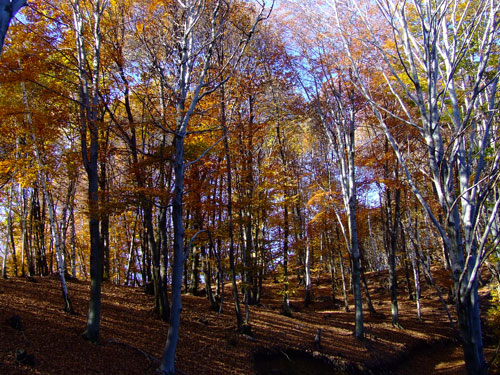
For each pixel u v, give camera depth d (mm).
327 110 17250
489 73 5711
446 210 4305
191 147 12203
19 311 10375
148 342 10570
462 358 14820
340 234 24125
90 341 9375
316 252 26281
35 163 11891
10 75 8336
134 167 10734
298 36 14602
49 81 10383
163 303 13000
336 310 22828
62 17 9930
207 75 12727
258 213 16672
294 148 24391
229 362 10883
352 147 16172
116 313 12344
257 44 15352
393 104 13914
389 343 15711
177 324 7703
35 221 18516
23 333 8781
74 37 10938
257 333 13766
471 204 4219
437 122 4559
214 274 25312
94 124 9430
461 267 4051
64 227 17453
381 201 23734
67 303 11328
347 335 15797
